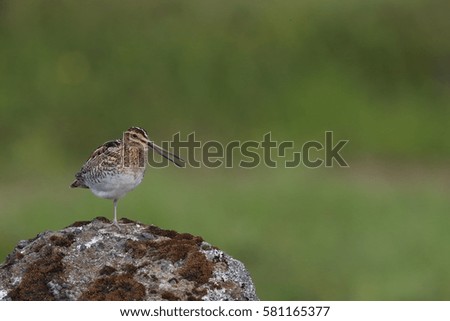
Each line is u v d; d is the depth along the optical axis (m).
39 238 7.14
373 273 13.55
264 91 21.03
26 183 18.39
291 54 21.70
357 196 16.66
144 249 6.94
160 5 22.64
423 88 21.73
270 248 14.42
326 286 13.25
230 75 21.25
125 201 16.14
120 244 6.99
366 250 14.23
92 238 7.05
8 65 21.59
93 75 21.39
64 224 15.81
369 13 22.67
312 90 21.08
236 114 20.64
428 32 22.58
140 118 20.66
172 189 16.86
